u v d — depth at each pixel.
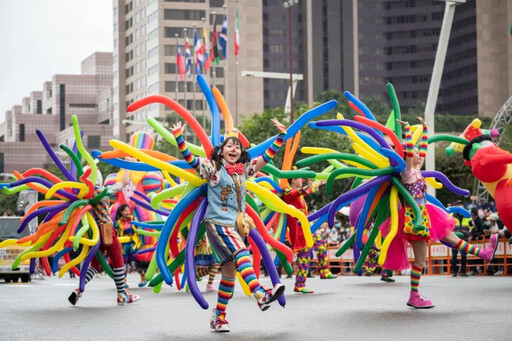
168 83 125.44
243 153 7.91
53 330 8.47
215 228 7.68
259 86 132.62
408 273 20.61
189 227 8.84
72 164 12.48
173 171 8.27
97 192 11.66
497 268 19.67
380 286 15.05
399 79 157.00
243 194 7.84
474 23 143.75
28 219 11.84
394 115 10.80
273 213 13.26
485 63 142.25
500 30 142.00
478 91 142.75
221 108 9.11
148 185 17.53
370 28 158.00
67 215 11.46
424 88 155.00
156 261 8.54
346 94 11.38
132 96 136.88
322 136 47.88
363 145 10.34
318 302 11.34
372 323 8.38
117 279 11.85
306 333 7.75
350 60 156.50
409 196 9.66
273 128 49.41
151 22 129.12
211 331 8.09
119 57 139.62
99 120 195.75
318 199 46.62
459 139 12.01
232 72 130.00
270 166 9.85
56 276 26.66
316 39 155.75
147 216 17.20
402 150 9.92
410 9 156.00
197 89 124.69
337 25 157.00
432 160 27.58
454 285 14.67
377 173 9.96
